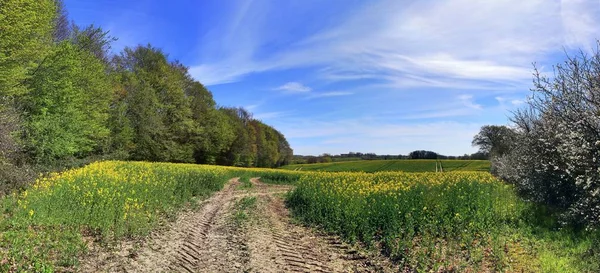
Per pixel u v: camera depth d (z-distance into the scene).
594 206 8.64
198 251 8.65
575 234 9.14
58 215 9.66
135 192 12.84
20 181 13.27
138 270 6.88
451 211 11.29
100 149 33.56
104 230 8.75
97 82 25.25
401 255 7.98
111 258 7.35
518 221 10.62
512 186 18.75
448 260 7.48
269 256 8.38
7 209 10.24
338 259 8.24
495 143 43.91
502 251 7.73
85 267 6.70
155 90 45.78
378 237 9.73
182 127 48.78
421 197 12.44
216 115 59.31
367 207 11.59
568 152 9.02
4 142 12.64
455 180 20.16
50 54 19.14
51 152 19.50
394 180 20.80
